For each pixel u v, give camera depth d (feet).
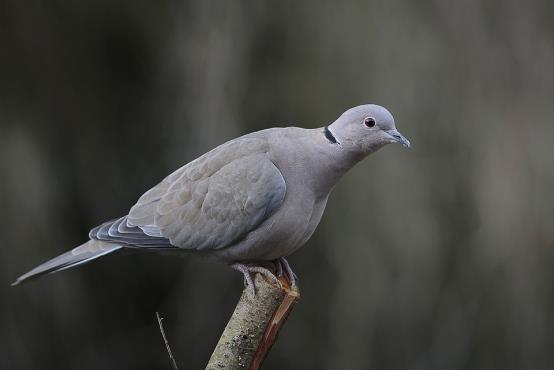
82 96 45.29
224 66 43.47
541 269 44.47
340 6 44.50
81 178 45.73
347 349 44.62
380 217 43.86
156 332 48.67
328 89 44.50
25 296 42.91
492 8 45.27
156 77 45.44
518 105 44.70
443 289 44.62
